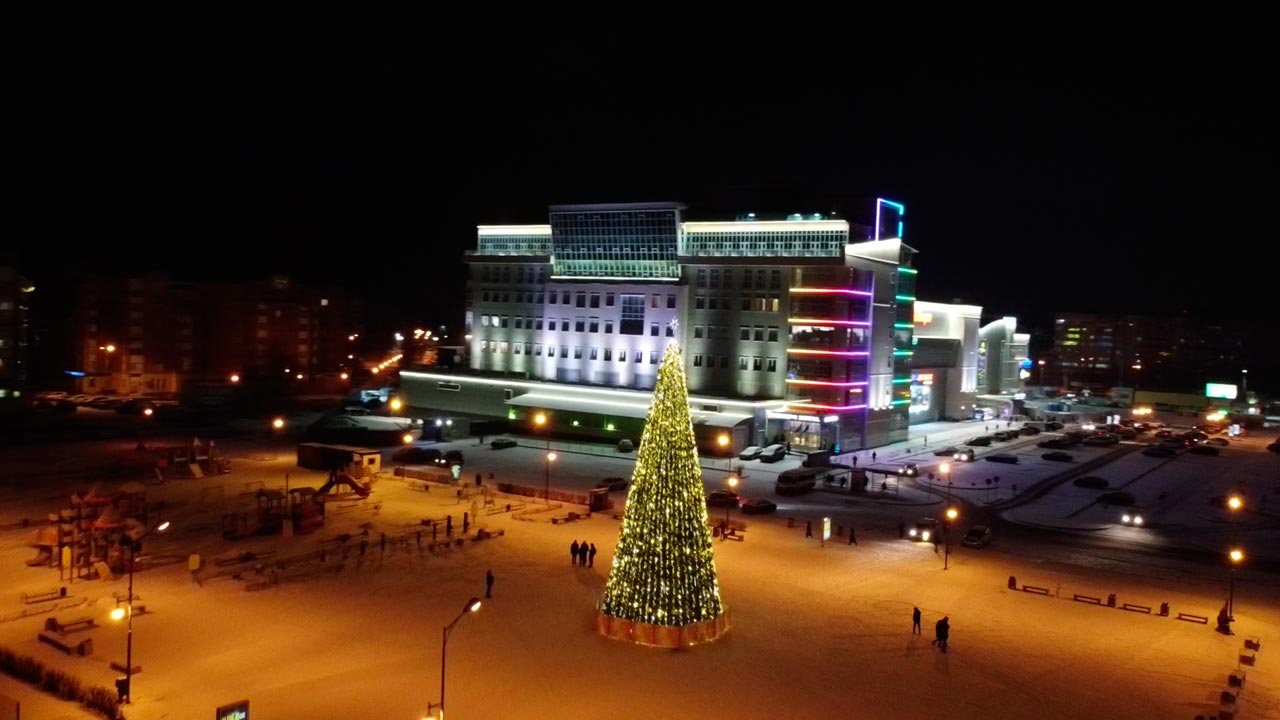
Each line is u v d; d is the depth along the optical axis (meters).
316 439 110.12
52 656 40.84
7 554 57.38
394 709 35.91
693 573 44.06
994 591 55.06
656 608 43.56
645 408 116.06
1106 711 38.06
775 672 40.97
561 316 128.00
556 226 125.56
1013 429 143.88
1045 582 57.62
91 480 82.75
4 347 133.62
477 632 44.69
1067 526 75.88
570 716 35.81
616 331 122.81
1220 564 64.38
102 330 161.75
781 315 111.31
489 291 136.12
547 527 67.56
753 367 113.06
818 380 109.19
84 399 148.62
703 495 44.97
